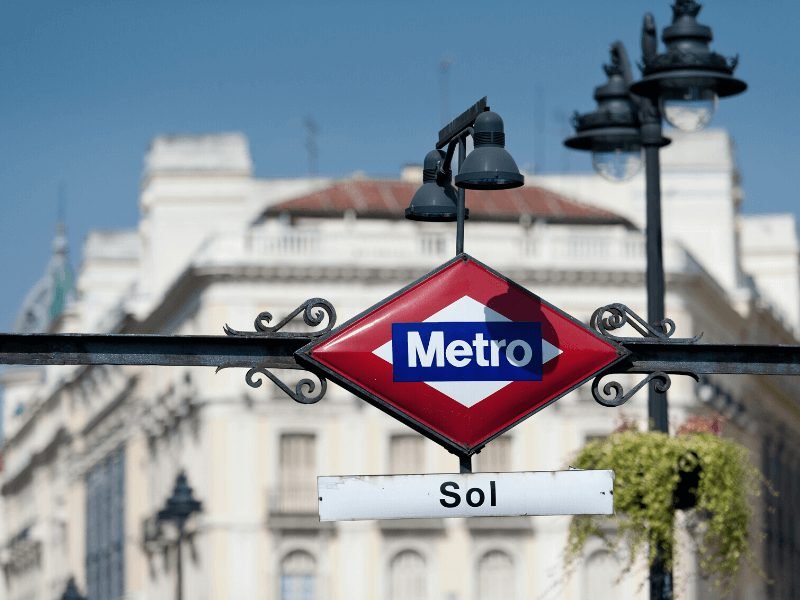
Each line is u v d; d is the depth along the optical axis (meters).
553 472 17.92
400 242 120.88
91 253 167.00
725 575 33.56
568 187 132.38
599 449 32.41
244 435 116.94
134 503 139.38
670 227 137.75
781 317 145.50
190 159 137.50
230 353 17.98
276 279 118.94
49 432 181.12
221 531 115.81
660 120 34.09
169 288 124.44
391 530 116.00
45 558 184.88
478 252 122.56
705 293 123.69
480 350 18.00
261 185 137.38
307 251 119.38
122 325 138.25
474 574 116.12
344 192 130.25
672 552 32.38
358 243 120.31
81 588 162.38
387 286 120.06
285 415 117.25
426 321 18.00
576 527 33.44
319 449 117.38
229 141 138.25
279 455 117.00
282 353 18.00
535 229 123.00
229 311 118.62
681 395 119.38
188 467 121.50
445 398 17.92
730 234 137.62
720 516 32.28
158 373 131.25
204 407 117.38
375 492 17.78
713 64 33.69
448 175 22.39
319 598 115.69
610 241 122.62
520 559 115.88
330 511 17.72
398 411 17.88
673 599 32.66
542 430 118.38
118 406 145.62
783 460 151.50
